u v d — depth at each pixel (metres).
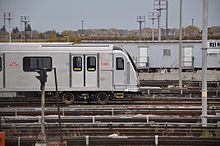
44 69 23.80
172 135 28.83
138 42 82.12
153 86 65.62
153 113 37.16
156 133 28.92
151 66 82.25
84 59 43.75
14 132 29.08
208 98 46.91
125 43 82.25
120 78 43.94
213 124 29.58
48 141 25.28
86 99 44.50
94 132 29.02
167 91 54.50
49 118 32.44
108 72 43.81
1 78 43.84
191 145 26.58
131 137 26.59
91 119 32.56
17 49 43.72
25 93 44.56
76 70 43.81
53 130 28.91
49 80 43.47
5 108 38.34
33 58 43.75
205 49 31.20
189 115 36.69
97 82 43.88
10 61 43.72
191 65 82.12
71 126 29.92
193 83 67.25
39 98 46.16
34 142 26.53
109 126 29.86
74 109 37.91
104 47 44.03
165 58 82.19
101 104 44.47
